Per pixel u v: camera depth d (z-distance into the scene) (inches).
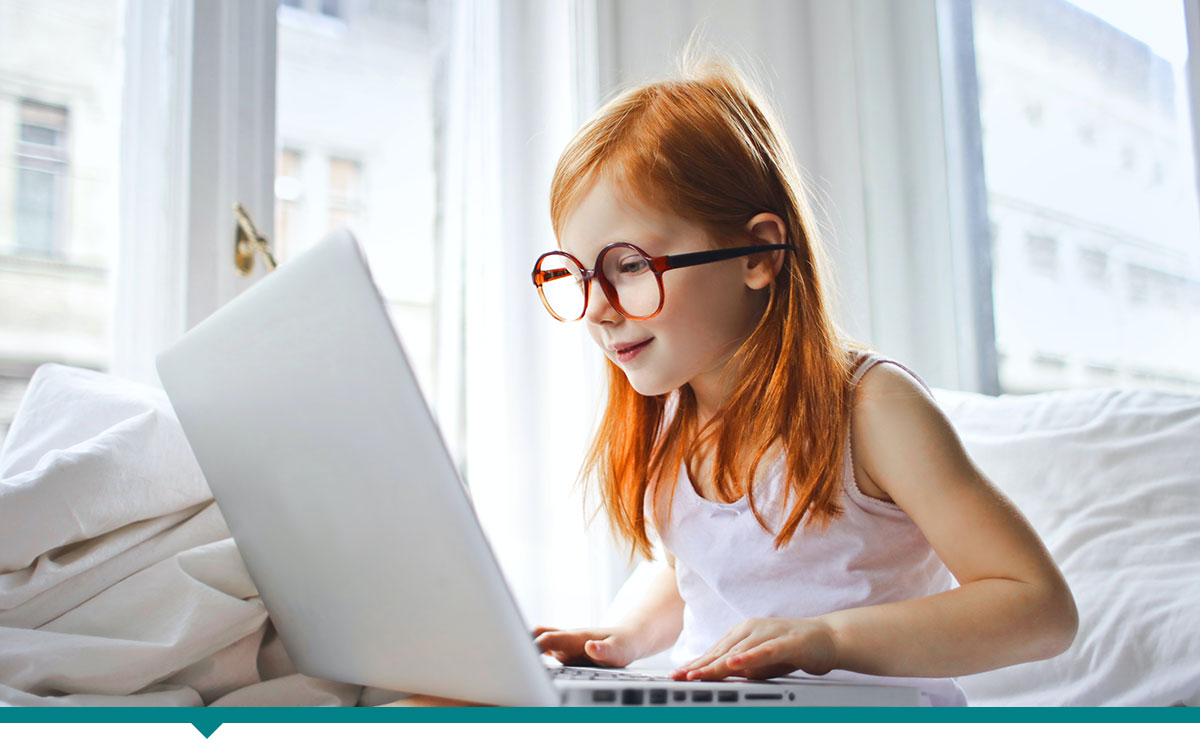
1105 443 45.0
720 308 31.4
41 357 49.7
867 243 72.0
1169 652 35.0
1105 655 36.4
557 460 63.3
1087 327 66.0
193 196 50.6
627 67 69.9
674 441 37.1
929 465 28.9
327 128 59.4
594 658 32.7
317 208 58.6
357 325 19.4
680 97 33.9
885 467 30.0
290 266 21.0
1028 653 26.3
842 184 72.3
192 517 32.8
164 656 26.8
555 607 62.2
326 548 22.9
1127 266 64.6
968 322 69.9
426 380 63.0
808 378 31.9
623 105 34.2
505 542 61.8
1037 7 68.6
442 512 18.9
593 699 20.5
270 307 21.7
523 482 62.7
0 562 27.0
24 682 24.9
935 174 71.1
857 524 31.4
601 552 63.4
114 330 51.1
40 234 50.1
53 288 50.2
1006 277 69.2
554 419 63.7
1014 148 69.2
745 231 32.3
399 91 63.0
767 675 24.7
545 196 65.9
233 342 23.5
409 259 62.7
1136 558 39.6
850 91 72.8
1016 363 68.6
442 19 64.8
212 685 28.8
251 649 30.0
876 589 31.5
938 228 70.8
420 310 63.0
